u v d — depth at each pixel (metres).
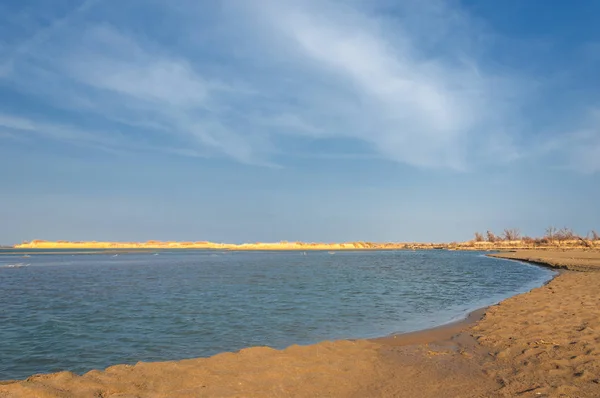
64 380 8.21
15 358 11.64
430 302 21.62
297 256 99.75
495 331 13.17
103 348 12.63
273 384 8.30
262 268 51.59
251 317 17.34
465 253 114.12
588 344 10.55
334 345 11.62
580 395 7.25
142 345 12.96
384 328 15.02
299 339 13.57
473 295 24.67
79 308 20.09
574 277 30.72
